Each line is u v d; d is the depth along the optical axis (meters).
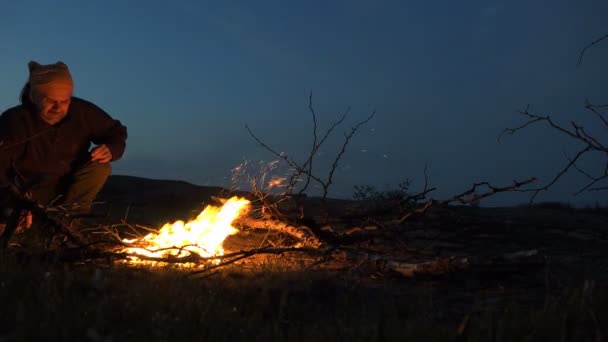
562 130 5.20
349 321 3.96
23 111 5.90
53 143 6.00
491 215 9.14
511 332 3.45
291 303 4.23
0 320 2.98
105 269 4.78
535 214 9.59
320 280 4.78
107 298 3.42
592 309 3.74
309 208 8.70
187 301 3.69
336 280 4.91
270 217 6.81
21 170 6.00
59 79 5.72
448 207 9.41
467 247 6.82
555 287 5.01
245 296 4.29
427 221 8.12
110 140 6.25
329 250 5.33
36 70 5.75
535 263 5.08
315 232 6.22
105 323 3.07
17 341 2.73
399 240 6.32
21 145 5.93
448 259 5.08
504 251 6.61
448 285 5.07
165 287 4.11
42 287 3.52
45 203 6.27
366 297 4.58
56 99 5.74
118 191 11.25
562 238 7.55
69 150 6.14
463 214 8.88
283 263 5.58
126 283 4.31
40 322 2.94
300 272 4.98
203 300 3.86
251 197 7.29
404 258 6.08
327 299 4.48
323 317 4.07
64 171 6.20
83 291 3.71
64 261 4.80
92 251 4.83
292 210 8.06
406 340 3.33
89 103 6.24
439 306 4.43
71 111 6.06
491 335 3.31
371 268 5.30
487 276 5.12
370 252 6.25
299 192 6.70
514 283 5.12
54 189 6.31
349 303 4.39
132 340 2.97
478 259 5.06
